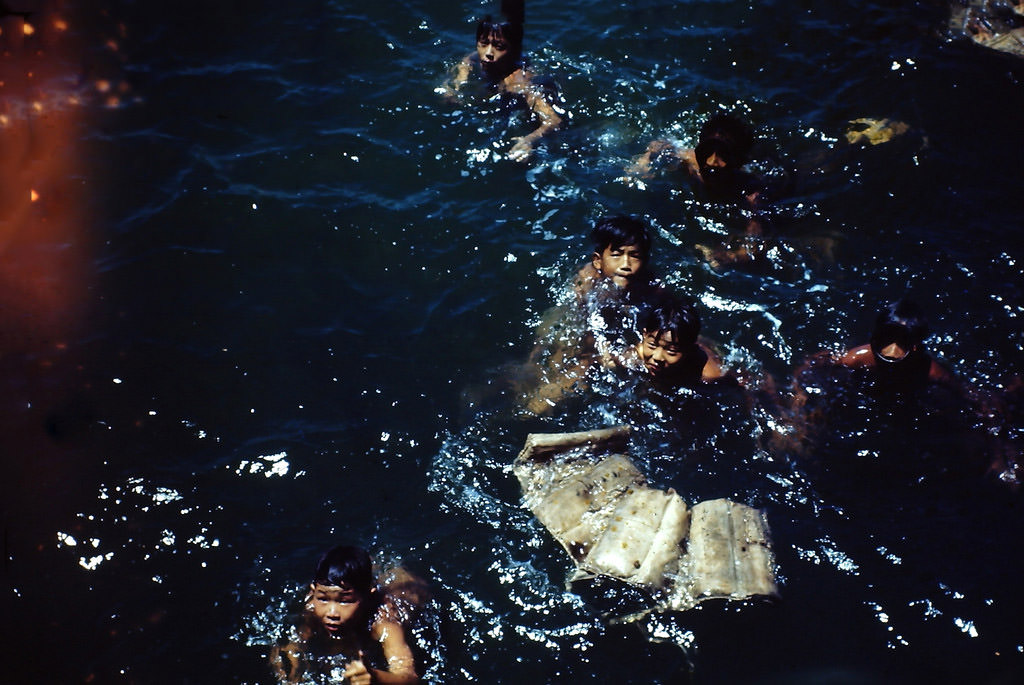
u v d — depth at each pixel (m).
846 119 8.84
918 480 6.03
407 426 6.38
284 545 5.68
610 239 7.08
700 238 7.72
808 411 6.45
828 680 4.99
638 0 10.30
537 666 5.14
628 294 7.17
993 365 6.75
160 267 7.34
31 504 5.78
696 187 8.16
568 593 5.45
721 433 6.32
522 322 7.11
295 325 7.00
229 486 5.97
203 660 5.12
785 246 7.66
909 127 8.71
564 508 5.79
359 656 5.13
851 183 8.21
